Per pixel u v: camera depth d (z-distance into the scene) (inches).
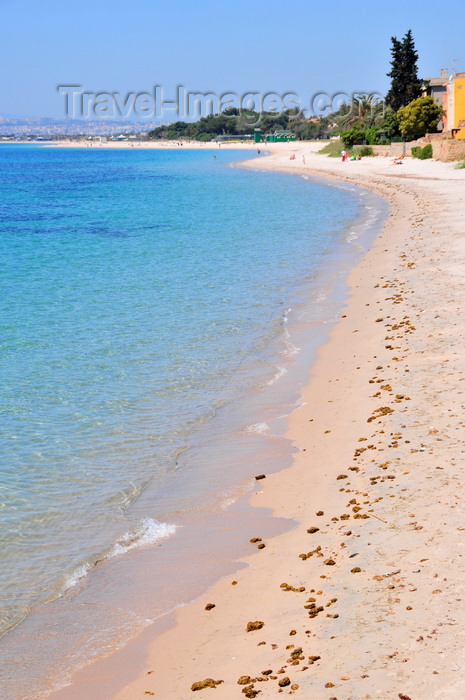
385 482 400.2
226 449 507.5
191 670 271.9
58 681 283.3
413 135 4106.8
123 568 367.6
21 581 361.1
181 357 731.4
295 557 344.5
